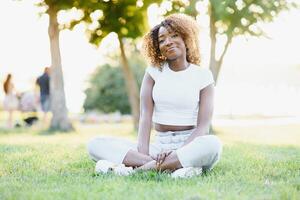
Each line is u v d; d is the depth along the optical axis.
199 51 4.70
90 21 12.09
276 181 3.94
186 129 4.46
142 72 22.02
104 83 23.78
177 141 4.45
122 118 22.33
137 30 12.16
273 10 10.58
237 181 3.88
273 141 9.02
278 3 10.57
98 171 4.26
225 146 7.09
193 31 4.61
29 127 14.71
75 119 21.31
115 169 4.21
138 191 3.38
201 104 4.48
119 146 4.38
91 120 21.16
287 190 3.42
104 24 12.09
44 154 5.79
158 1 11.41
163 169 4.15
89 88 24.17
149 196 3.24
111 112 23.91
